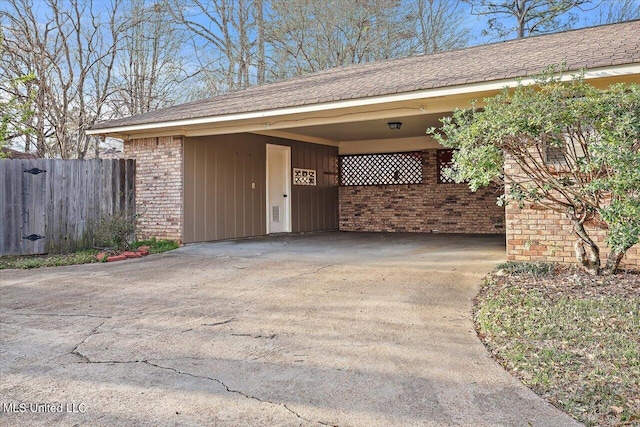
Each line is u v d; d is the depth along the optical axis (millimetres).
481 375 3061
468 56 9266
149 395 2791
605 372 2984
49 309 4883
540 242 6512
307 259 7922
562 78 5652
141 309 4840
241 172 11492
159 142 10102
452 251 8672
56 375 3107
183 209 9859
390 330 4031
